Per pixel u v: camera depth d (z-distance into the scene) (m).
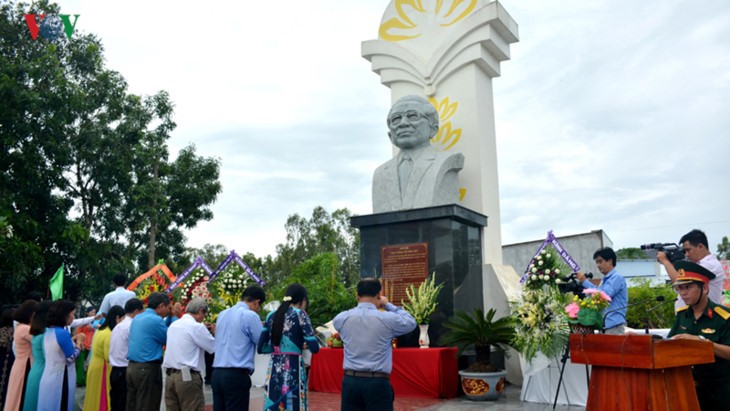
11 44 17.55
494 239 10.95
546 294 7.17
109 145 19.47
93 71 19.75
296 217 38.22
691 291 4.03
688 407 3.67
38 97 15.98
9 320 7.86
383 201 10.48
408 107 10.38
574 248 19.25
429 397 7.74
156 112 22.30
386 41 12.33
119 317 7.14
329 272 11.66
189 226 23.66
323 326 9.96
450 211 9.13
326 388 8.58
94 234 20.42
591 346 3.89
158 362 6.26
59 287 11.62
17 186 16.47
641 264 29.06
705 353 3.74
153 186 20.84
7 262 14.78
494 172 11.41
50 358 6.39
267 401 4.84
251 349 5.38
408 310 8.65
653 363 3.47
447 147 11.24
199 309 5.93
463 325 8.02
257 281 11.56
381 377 4.17
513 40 11.83
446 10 11.98
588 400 3.96
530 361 7.22
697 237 5.29
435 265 9.21
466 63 11.23
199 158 23.91
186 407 5.62
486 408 6.99
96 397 6.99
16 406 6.77
